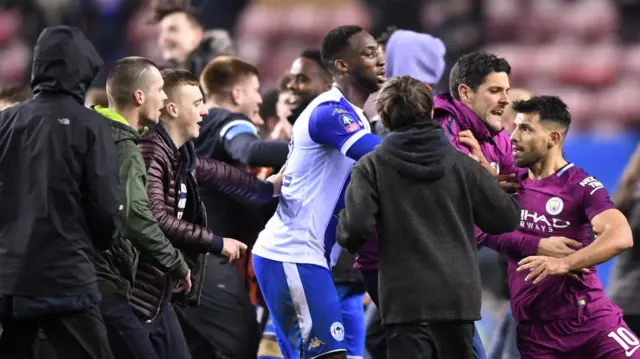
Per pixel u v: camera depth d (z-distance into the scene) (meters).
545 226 20.56
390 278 18.84
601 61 55.34
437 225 18.84
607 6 57.28
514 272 20.88
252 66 25.28
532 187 20.83
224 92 24.89
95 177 18.09
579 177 20.55
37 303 18.03
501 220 18.97
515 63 55.94
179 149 20.69
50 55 18.42
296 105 25.33
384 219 18.91
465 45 50.50
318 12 59.66
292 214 21.05
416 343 18.80
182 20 29.58
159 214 19.58
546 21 57.53
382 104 19.17
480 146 21.23
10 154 18.30
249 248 24.83
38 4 55.12
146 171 19.55
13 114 18.50
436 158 18.80
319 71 25.28
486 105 21.08
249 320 23.80
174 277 19.66
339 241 19.03
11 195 18.20
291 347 21.16
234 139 23.50
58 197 18.05
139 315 19.94
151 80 19.86
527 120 20.66
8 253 18.03
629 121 53.59
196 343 23.61
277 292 21.06
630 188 23.50
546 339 20.69
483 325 29.44
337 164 20.84
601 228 20.05
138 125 20.05
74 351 18.31
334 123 20.33
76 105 18.44
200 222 20.81
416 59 24.50
